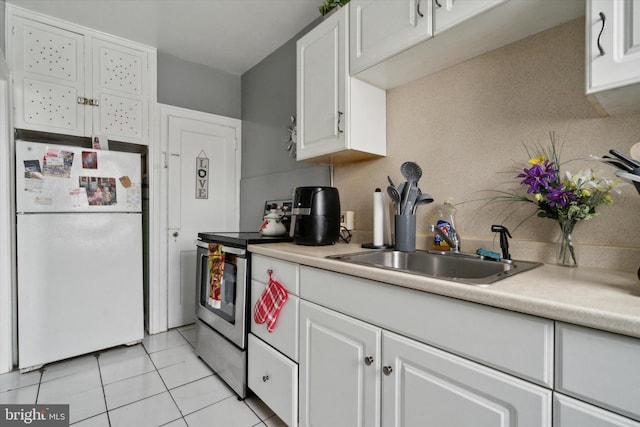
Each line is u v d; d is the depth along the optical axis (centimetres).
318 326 123
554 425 63
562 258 108
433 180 154
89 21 222
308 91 179
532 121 121
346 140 156
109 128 236
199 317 212
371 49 142
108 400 168
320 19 222
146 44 255
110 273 223
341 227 195
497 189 131
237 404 166
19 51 201
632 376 55
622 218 101
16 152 190
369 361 100
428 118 156
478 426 75
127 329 230
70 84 220
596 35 81
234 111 316
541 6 102
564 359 62
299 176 238
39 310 197
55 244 202
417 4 123
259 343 156
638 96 85
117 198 225
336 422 114
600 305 61
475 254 129
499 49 130
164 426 148
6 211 194
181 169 276
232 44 259
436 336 84
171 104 277
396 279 92
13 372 195
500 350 71
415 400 88
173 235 271
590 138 108
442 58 138
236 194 311
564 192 101
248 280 168
